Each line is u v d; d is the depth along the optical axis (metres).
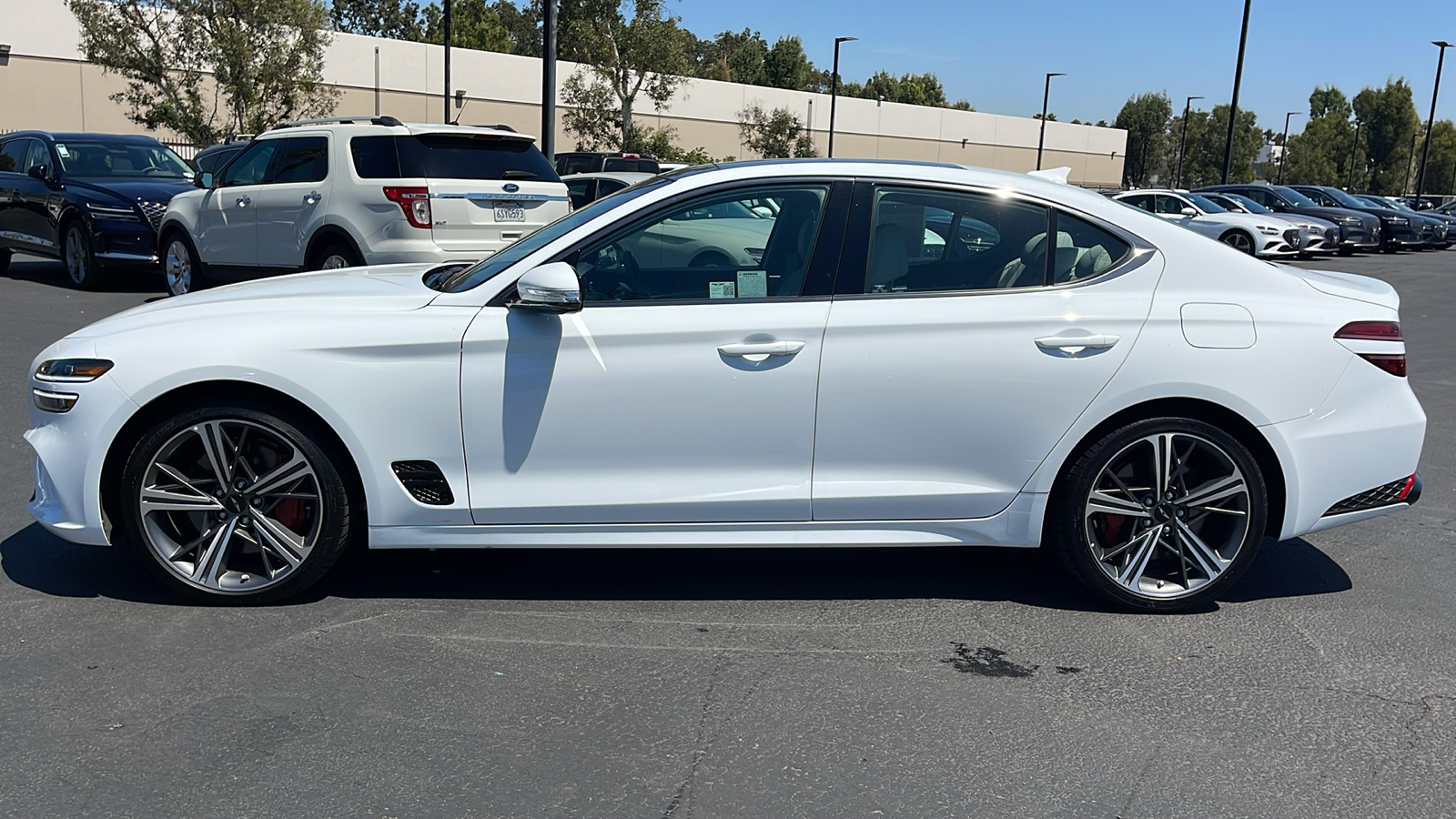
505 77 43.88
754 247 3.88
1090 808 2.78
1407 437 3.98
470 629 3.80
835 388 3.79
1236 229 23.22
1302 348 3.88
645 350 3.75
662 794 2.80
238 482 3.83
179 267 11.54
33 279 13.50
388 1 71.75
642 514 3.84
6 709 3.15
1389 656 3.74
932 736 3.13
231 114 28.33
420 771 2.88
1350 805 2.82
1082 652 3.72
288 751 2.96
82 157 13.05
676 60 36.47
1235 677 3.56
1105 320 3.82
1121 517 4.05
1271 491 4.00
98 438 3.73
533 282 3.62
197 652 3.55
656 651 3.66
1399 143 97.31
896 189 3.89
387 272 4.75
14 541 4.52
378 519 3.83
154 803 2.70
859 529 3.93
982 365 3.80
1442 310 14.64
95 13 25.78
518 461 3.81
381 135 9.44
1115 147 68.88
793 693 3.37
